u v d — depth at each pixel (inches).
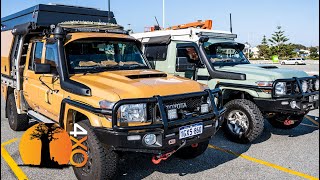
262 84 239.9
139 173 188.2
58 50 187.5
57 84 186.7
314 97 255.6
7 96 283.4
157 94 155.6
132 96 150.0
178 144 156.1
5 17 330.3
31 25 222.4
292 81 245.6
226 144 247.9
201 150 201.8
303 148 239.5
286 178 185.3
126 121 147.4
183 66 278.2
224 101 274.5
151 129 147.6
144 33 364.2
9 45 268.2
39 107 220.4
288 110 238.8
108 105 147.5
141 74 182.4
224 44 301.0
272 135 275.3
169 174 187.9
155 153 151.1
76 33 202.7
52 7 269.6
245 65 288.0
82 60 193.2
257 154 225.5
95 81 170.7
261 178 184.9
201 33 292.7
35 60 223.9
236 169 197.5
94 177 155.3
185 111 161.8
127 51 217.0
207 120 168.2
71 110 171.0
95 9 302.2
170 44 295.6
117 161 157.4
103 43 206.4
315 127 304.7
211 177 185.0
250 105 241.8
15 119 267.4
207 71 270.2
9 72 271.0
